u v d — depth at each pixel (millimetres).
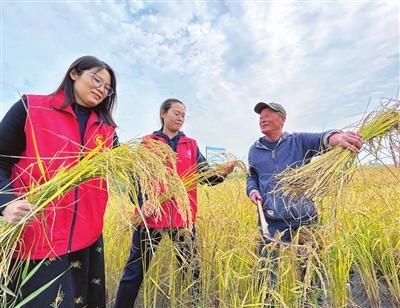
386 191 3049
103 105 1699
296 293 1709
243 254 1974
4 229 1312
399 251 2500
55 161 1423
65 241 1402
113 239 2729
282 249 1812
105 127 1671
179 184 1587
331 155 1805
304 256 1778
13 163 1426
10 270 1355
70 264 1490
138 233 2195
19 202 1221
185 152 2379
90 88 1532
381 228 2701
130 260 2232
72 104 1574
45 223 1328
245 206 3080
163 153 1626
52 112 1464
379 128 1755
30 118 1391
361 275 2334
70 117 1517
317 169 1808
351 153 1759
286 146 2492
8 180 1359
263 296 1685
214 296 2105
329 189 1727
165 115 2428
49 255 1344
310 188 1767
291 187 1857
